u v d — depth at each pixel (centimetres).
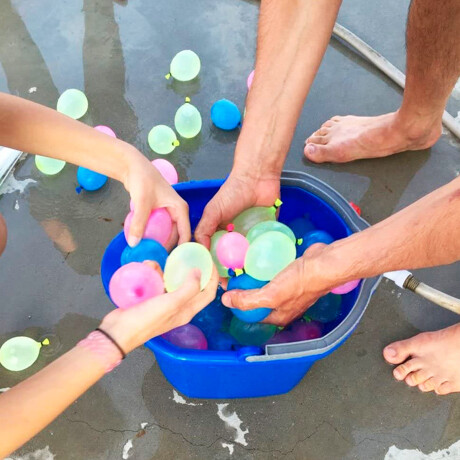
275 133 142
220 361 117
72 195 190
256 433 148
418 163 199
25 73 223
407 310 168
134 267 115
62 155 123
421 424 150
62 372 97
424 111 174
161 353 118
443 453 146
